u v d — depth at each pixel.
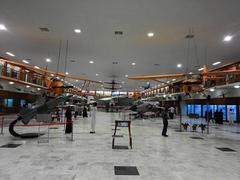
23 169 4.04
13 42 8.81
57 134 8.77
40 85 16.30
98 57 11.35
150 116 22.39
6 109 20.36
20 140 7.18
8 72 12.75
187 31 6.94
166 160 5.01
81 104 23.73
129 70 15.23
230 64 12.38
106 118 20.28
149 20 6.15
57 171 3.96
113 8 5.46
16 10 5.69
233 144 7.46
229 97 17.52
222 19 5.91
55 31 7.34
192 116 13.73
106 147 6.34
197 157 5.39
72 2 5.19
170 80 18.78
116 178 3.68
